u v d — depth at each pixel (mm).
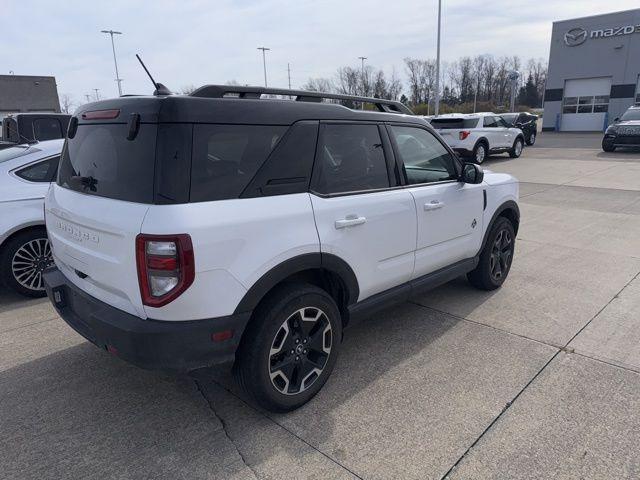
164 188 2266
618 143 17141
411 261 3541
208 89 2662
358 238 3031
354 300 3170
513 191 4727
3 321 4227
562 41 31484
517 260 5699
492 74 80812
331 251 2854
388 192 3289
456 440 2584
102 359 3533
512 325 3959
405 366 3350
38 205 4629
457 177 4020
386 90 65750
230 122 2451
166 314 2305
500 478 2311
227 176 2422
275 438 2633
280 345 2691
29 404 2982
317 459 2469
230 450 2547
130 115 2430
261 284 2508
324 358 2967
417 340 3732
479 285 4691
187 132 2301
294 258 2646
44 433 2705
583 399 2914
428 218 3605
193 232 2234
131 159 2400
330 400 2971
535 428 2662
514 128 17688
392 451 2514
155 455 2518
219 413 2869
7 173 4586
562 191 10398
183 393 3088
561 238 6648
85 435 2686
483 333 3826
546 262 5598
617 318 4047
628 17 28562
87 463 2465
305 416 2820
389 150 3359
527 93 85438
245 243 2424
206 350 2402
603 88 30641
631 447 2498
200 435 2670
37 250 4715
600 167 13906
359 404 2924
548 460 2420
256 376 2619
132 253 2275
